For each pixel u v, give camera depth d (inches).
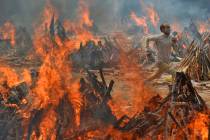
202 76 643.5
